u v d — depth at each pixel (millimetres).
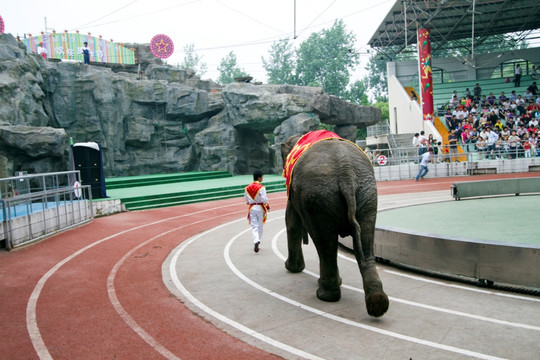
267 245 10844
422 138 27469
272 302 6570
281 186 24797
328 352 4812
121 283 7855
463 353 4652
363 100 61219
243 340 5234
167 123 31734
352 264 8672
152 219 15547
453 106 34031
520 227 10727
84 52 30969
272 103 28969
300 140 7156
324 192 5676
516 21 35625
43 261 9508
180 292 7238
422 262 7672
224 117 31578
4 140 21969
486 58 39188
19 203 11133
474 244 6934
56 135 22719
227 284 7609
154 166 31438
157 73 33188
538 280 6309
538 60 38281
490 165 26125
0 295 7203
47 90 28516
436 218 12703
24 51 26562
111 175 29828
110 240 11867
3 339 5465
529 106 30375
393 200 18312
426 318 5672
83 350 5109
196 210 17656
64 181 19594
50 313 6344
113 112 29984
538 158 25328
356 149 6164
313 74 66000
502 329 5223
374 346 4914
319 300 6562
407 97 36469
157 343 5242
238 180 26453
